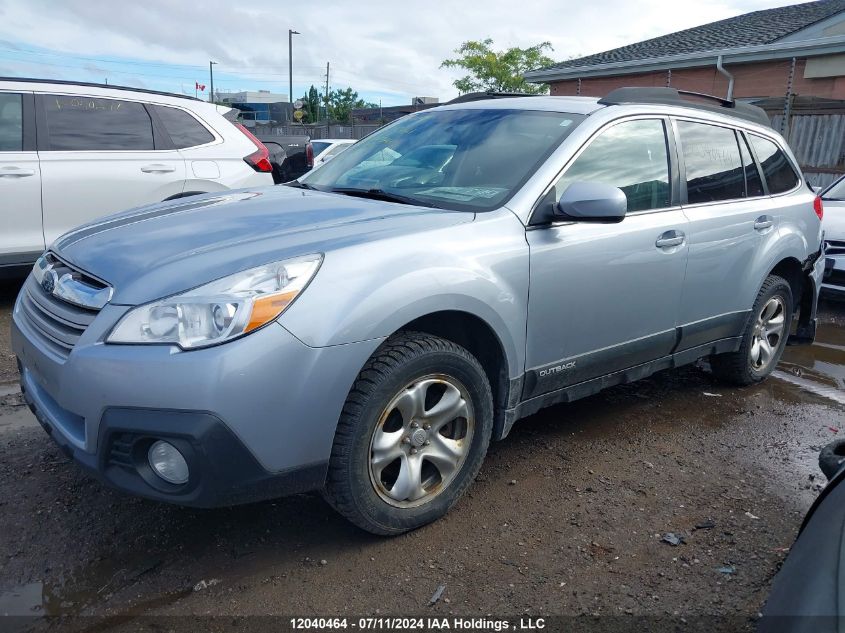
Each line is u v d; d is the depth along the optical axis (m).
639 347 3.76
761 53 16.23
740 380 4.80
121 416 2.35
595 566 2.78
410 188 3.56
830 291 7.06
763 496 3.37
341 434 2.59
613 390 4.75
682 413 4.39
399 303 2.63
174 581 2.61
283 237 2.74
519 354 3.14
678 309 3.94
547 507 3.19
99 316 2.50
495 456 3.69
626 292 3.57
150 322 2.40
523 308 3.10
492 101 4.11
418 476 2.86
